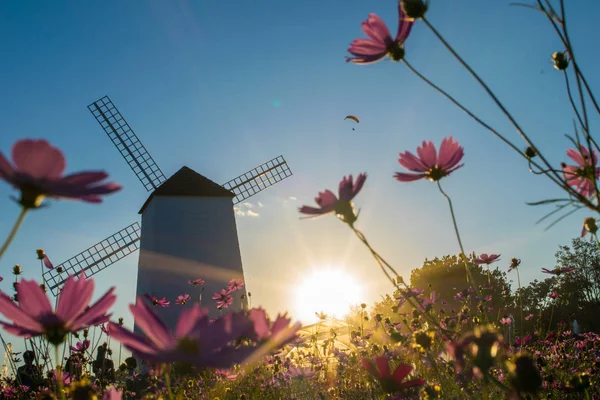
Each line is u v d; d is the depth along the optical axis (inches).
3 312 53.4
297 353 204.1
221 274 892.0
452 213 74.6
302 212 74.1
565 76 72.9
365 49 82.0
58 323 55.1
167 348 45.3
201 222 928.3
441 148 84.1
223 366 44.4
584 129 64.6
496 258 173.9
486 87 63.1
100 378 171.3
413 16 70.8
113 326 45.3
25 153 43.8
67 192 44.8
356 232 70.9
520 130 63.0
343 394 156.5
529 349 175.5
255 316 50.4
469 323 157.2
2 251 42.7
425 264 901.8
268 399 162.4
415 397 91.4
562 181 62.2
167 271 871.7
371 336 182.9
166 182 962.1
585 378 93.7
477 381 95.0
